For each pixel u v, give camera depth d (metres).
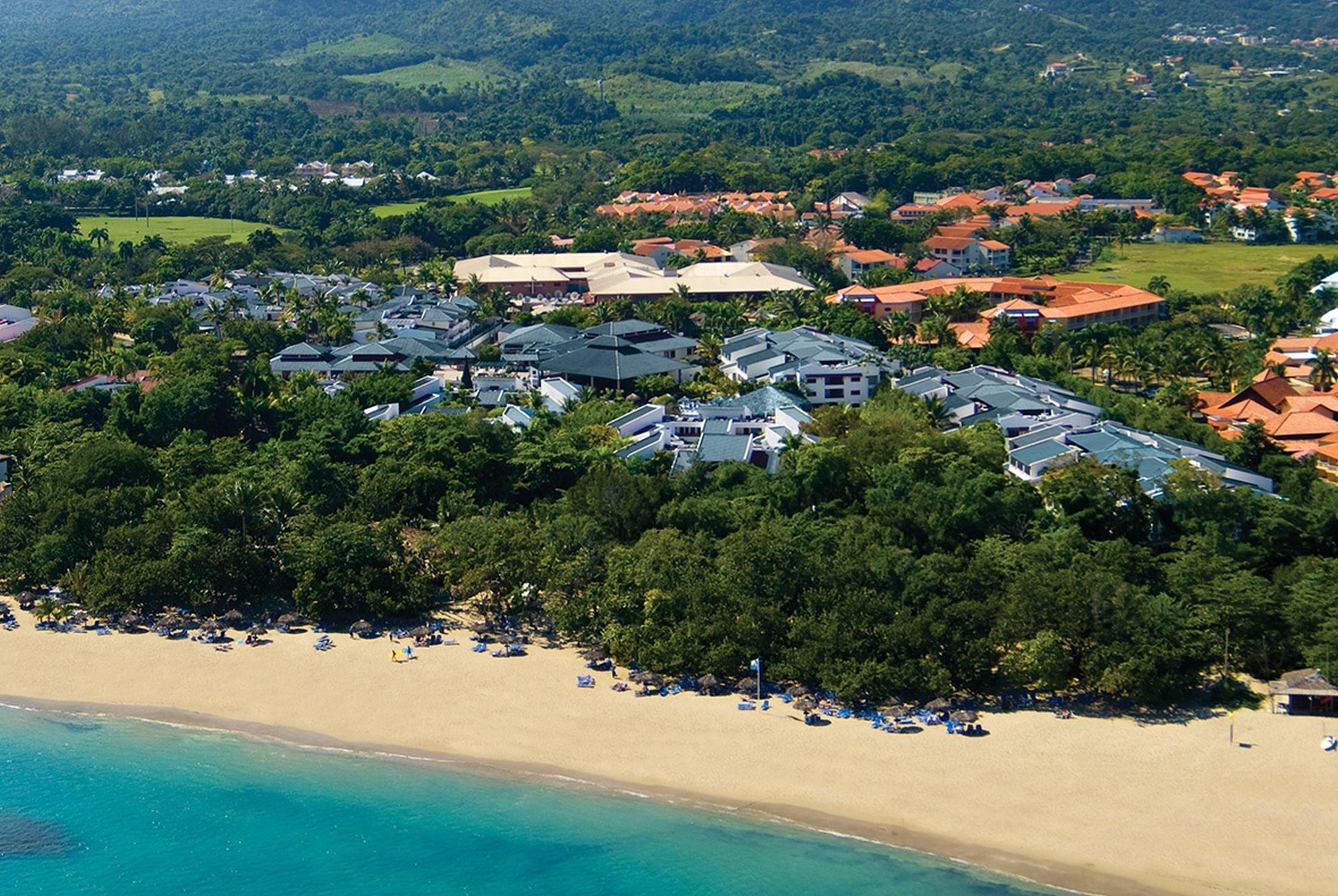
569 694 144.12
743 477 194.25
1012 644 142.50
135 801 129.38
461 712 141.50
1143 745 130.62
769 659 145.50
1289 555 169.12
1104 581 144.38
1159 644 137.38
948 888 112.19
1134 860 114.19
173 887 117.06
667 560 156.38
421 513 196.38
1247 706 137.88
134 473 196.88
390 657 153.12
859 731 134.62
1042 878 112.81
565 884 116.25
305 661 152.62
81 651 155.62
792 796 125.31
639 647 147.38
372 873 118.94
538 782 129.50
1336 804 120.19
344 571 160.50
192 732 139.88
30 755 136.25
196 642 157.25
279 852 121.75
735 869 116.12
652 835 121.25
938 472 190.62
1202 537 169.25
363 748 136.25
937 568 152.38
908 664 138.12
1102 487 177.75
